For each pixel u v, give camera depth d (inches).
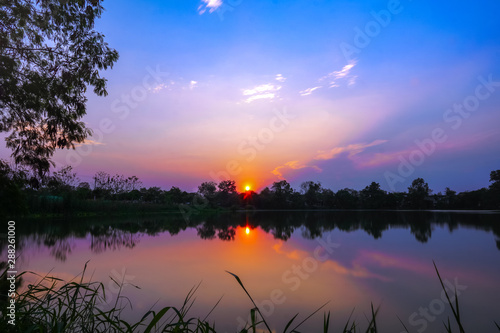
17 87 208.5
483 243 410.3
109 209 1224.8
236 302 177.3
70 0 207.6
